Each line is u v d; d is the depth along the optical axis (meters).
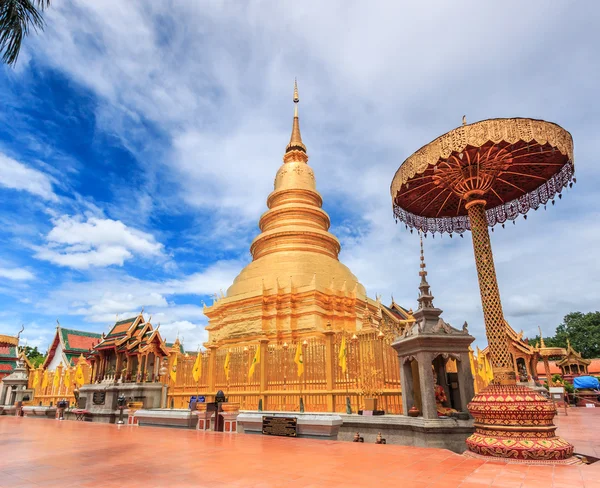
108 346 27.50
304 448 11.98
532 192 15.48
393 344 13.98
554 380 48.06
